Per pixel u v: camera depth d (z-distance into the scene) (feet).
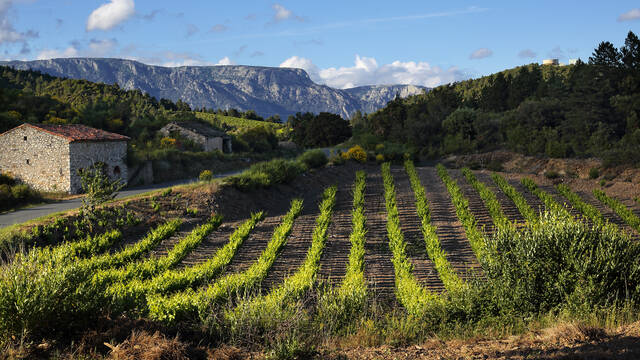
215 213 74.28
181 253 52.16
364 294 33.42
